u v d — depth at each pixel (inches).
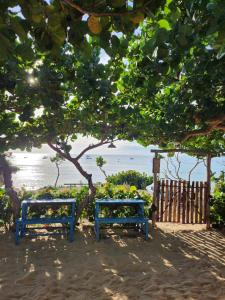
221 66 157.2
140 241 331.6
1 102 267.9
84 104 309.9
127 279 227.8
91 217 384.8
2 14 60.3
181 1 99.7
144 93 266.1
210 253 297.7
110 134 355.3
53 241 323.3
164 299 195.0
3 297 195.9
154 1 68.1
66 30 70.2
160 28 98.3
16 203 354.6
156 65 118.7
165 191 407.8
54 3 64.6
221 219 391.9
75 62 217.8
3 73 185.0
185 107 256.1
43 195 399.9
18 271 241.8
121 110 298.7
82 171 371.6
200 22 100.6
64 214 367.9
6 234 343.6
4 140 319.9
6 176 355.9
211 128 241.1
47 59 180.9
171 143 393.4
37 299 193.8
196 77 199.9
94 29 64.6
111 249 302.0
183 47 106.5
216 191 437.1
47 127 326.6
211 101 214.4
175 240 339.3
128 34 74.2
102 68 226.7
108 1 66.2
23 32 61.7
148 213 403.2
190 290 209.2
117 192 418.6
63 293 203.0
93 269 248.2
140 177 944.3
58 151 361.1
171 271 246.5
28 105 249.6
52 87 187.3
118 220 333.7
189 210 409.4
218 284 221.0
